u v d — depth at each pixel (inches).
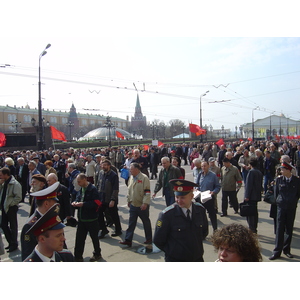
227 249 90.6
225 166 317.4
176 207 133.5
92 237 203.6
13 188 232.2
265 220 299.0
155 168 633.6
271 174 397.4
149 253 218.1
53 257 104.5
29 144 1250.6
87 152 868.6
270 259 199.3
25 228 134.9
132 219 234.7
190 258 127.3
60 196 211.2
